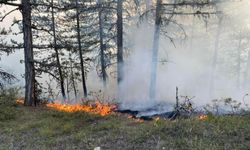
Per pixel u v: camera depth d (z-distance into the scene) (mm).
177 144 7941
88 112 14633
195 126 9062
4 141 10273
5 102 15898
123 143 8648
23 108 16188
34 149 9211
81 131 10773
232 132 8367
